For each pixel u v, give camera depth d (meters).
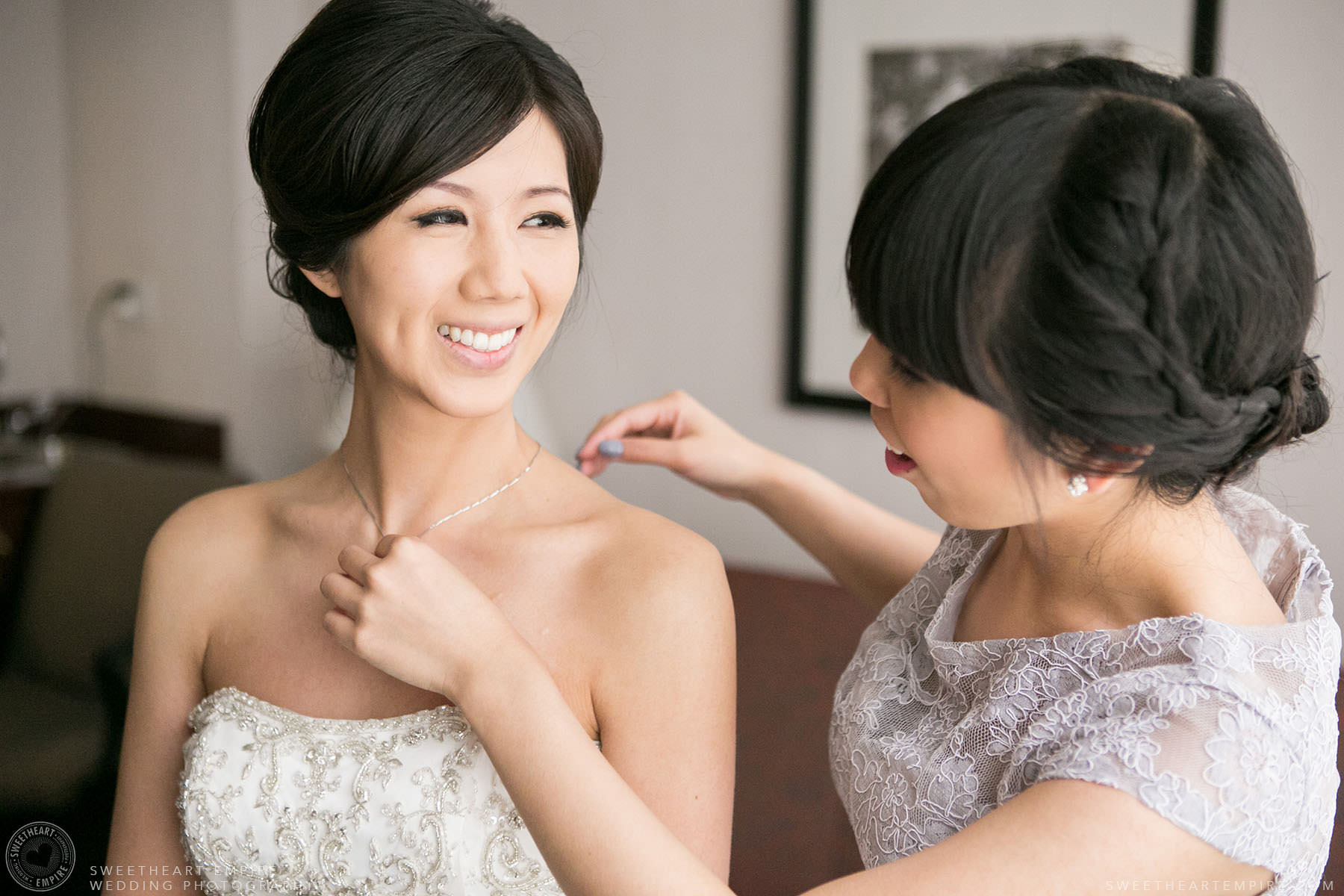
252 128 1.00
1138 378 0.72
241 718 1.04
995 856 0.75
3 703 2.60
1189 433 0.74
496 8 0.98
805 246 2.79
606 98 3.04
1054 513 0.85
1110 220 0.71
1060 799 0.75
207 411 3.85
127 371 4.09
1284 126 2.17
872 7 2.62
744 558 3.00
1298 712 0.78
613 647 0.98
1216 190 0.73
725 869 1.00
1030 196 0.72
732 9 2.83
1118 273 0.71
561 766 0.80
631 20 2.97
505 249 0.91
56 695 2.68
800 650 2.14
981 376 0.74
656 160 2.99
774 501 1.37
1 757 2.33
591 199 1.02
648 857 0.77
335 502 1.12
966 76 2.54
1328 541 2.14
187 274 3.82
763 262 2.88
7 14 3.99
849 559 1.34
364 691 1.04
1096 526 0.86
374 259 0.92
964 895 0.74
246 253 3.61
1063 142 0.73
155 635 1.14
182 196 3.78
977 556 1.04
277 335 3.65
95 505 2.88
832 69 2.69
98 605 2.76
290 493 1.16
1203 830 0.73
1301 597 0.91
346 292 0.97
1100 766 0.75
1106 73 0.80
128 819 1.13
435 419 1.03
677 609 0.98
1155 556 0.85
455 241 0.91
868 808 1.00
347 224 0.90
